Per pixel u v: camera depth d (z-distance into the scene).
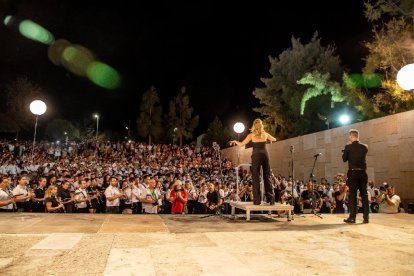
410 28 19.94
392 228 6.94
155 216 8.38
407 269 4.10
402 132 14.73
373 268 4.12
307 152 21.62
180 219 7.97
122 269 3.89
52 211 10.14
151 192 12.09
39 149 31.14
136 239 5.44
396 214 9.48
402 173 14.65
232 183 15.53
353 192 7.74
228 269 3.97
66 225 6.64
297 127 31.45
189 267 4.02
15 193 10.15
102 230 6.21
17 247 4.79
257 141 8.36
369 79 22.58
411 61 19.78
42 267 3.92
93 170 20.14
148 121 48.91
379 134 15.94
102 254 4.50
